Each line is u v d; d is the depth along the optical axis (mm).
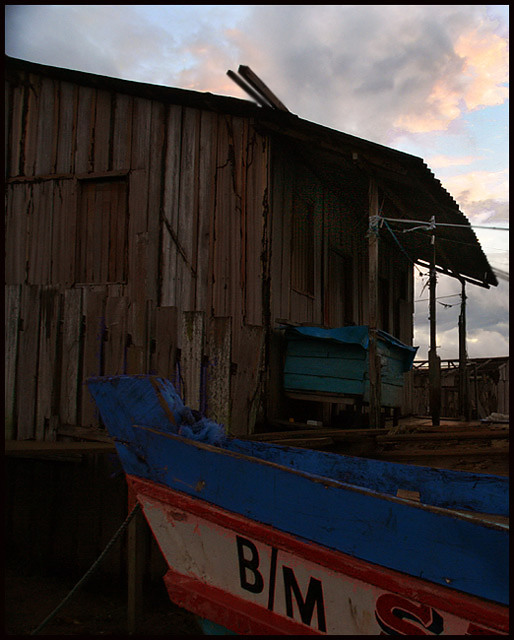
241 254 6672
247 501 2580
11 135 7305
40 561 4941
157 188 6793
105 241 6855
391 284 11844
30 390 5062
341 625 2289
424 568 2088
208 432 2977
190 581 2822
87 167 7012
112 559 4699
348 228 9961
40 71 7094
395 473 3359
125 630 3816
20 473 5145
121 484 4719
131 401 3025
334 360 6320
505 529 1919
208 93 6461
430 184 6262
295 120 6148
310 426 5855
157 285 6621
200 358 4395
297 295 7652
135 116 6957
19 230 7141
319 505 2369
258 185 6742
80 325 4863
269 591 2520
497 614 1888
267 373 6477
